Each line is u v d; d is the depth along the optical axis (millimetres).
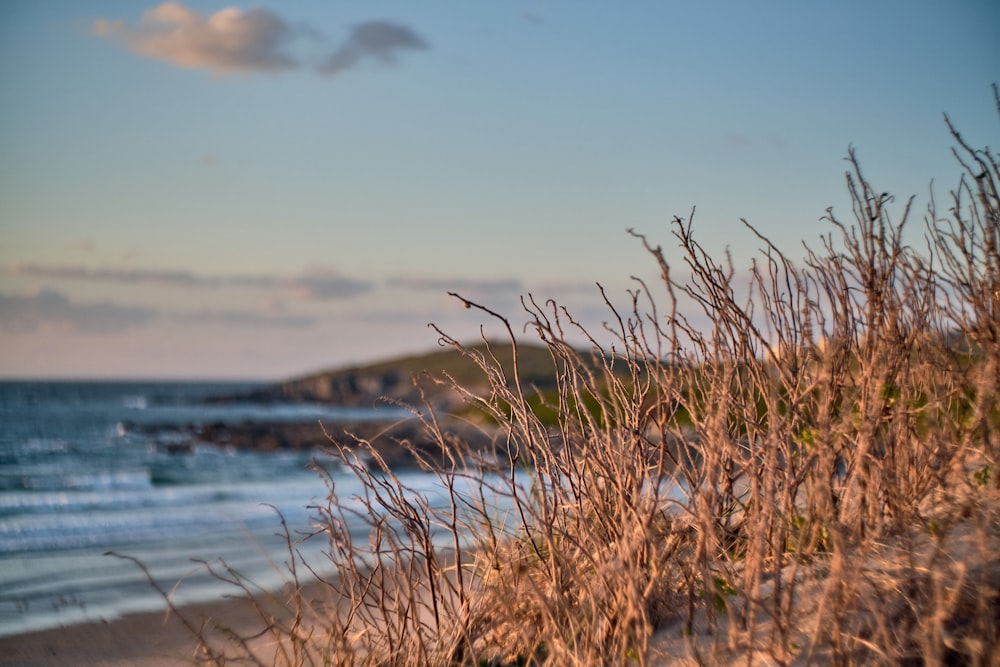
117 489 20688
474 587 4309
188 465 29297
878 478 3703
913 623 3225
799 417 3691
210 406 104688
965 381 3859
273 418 70250
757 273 3920
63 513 15508
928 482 3924
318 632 4691
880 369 3637
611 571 3414
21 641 6215
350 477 22406
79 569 9547
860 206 3805
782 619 3318
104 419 68625
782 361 3828
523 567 3545
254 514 14289
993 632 3020
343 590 4109
